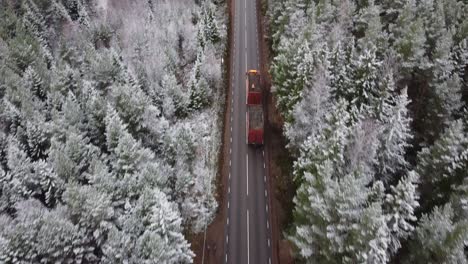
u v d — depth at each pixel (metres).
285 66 53.78
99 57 68.12
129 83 63.81
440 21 53.59
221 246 46.25
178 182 46.91
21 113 56.34
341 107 39.91
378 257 27.28
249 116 57.41
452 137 35.34
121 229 39.44
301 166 40.50
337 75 47.62
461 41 51.66
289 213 47.78
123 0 95.62
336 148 36.06
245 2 93.44
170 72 70.25
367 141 36.25
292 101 49.75
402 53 49.78
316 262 32.66
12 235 35.06
